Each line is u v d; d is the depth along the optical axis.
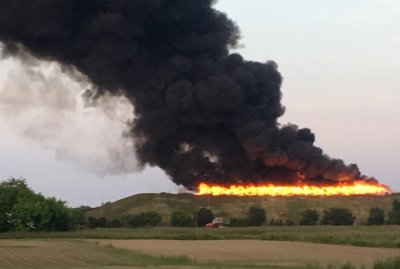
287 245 69.31
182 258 51.72
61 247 65.38
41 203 101.19
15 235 89.12
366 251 59.72
